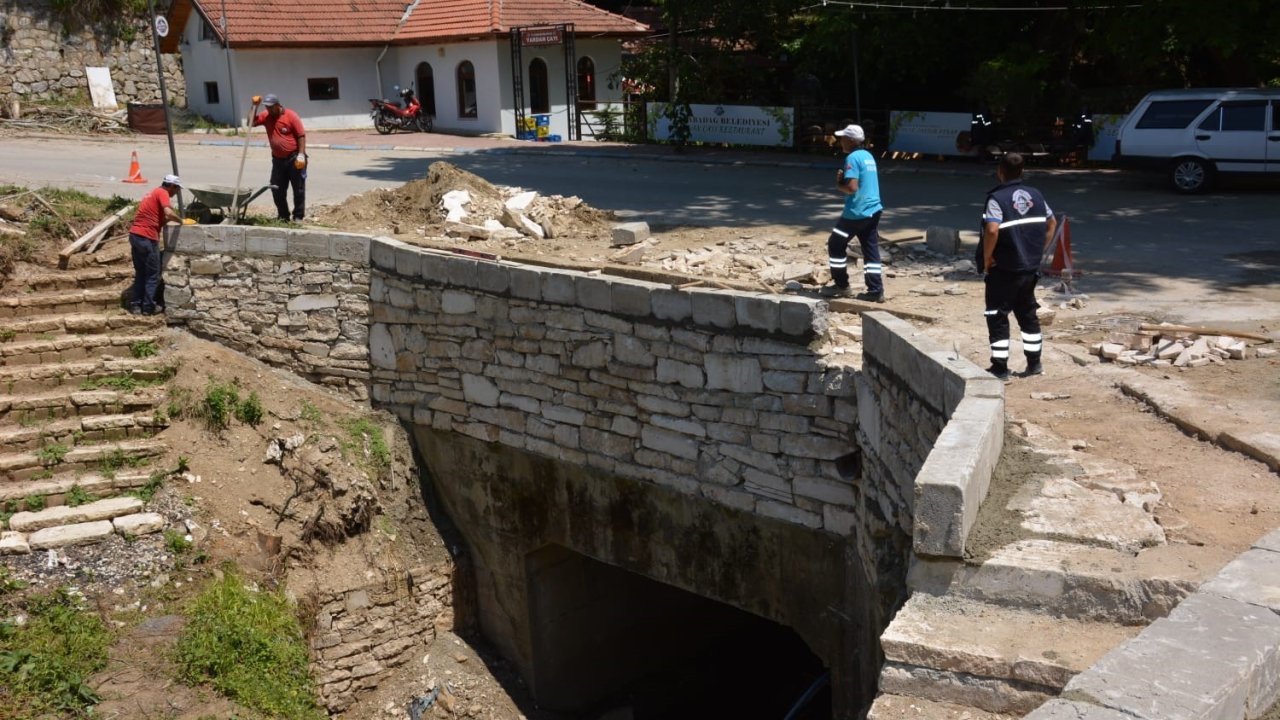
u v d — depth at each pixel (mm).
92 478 12203
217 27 31641
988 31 25438
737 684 14094
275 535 12062
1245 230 15195
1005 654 4723
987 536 5395
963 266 12766
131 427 12961
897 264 13227
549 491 11875
